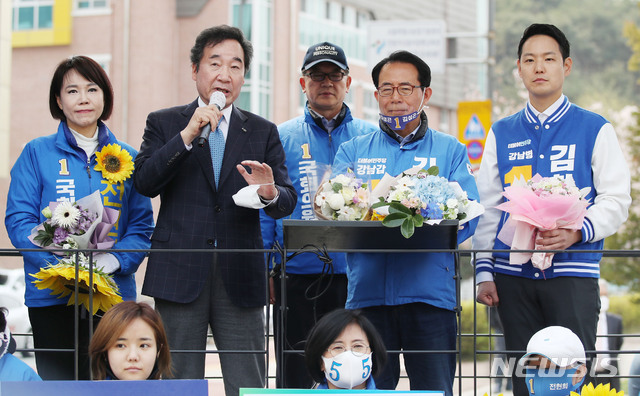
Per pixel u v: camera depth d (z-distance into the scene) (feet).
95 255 16.05
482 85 105.60
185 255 15.97
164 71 83.87
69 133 17.12
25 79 87.51
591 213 16.16
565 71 17.38
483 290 17.25
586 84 147.95
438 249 14.98
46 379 16.30
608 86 146.82
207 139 15.80
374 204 14.66
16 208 16.72
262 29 83.25
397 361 16.40
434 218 14.51
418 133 17.03
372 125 20.72
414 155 16.92
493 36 43.01
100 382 12.17
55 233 15.90
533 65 17.13
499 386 24.82
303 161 19.84
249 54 17.22
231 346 16.02
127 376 13.37
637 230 60.39
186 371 15.93
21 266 76.64
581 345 14.65
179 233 16.03
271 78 83.87
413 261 16.12
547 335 14.71
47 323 16.33
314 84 19.84
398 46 41.86
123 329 13.37
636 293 60.80
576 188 15.83
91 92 16.97
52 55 86.63
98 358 13.44
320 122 20.02
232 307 16.03
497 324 22.25
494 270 17.10
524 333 16.67
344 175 15.37
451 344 16.22
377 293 16.28
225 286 15.97
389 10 97.66
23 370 14.23
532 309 16.67
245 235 16.25
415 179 14.82
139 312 13.55
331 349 13.80
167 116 16.67
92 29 84.89
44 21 86.63
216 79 16.53
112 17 84.17
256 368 16.11
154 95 82.89
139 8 83.35
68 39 85.25
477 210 15.24
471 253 15.02
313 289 19.26
